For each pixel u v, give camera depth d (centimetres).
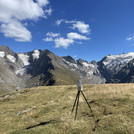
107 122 1008
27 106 2295
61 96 2659
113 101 1488
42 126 1188
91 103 1634
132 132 826
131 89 1997
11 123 1504
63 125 1117
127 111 1139
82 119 1189
